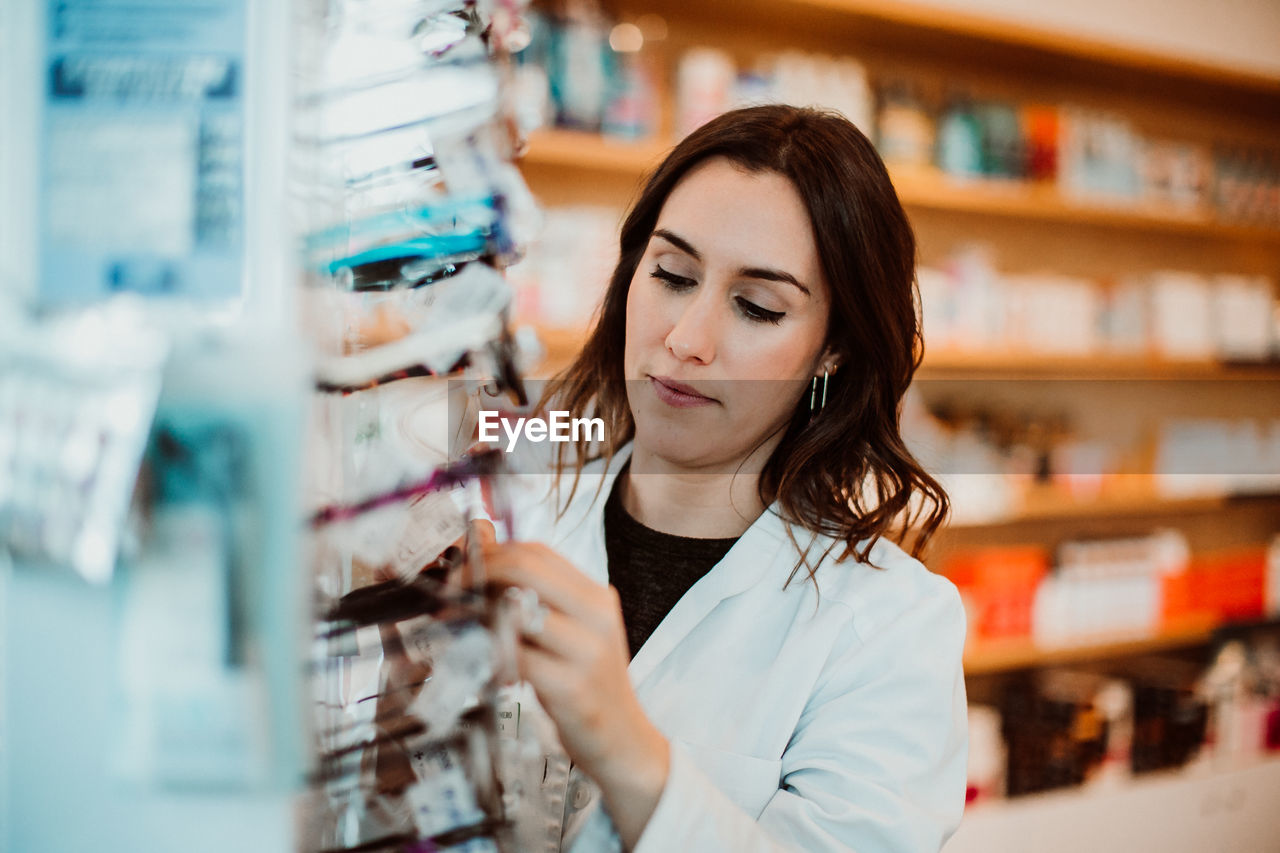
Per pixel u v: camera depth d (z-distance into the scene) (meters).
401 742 0.56
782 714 1.03
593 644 0.65
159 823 0.44
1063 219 3.75
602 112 2.55
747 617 1.11
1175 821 3.25
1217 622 3.52
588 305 2.53
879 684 1.00
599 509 1.23
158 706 0.43
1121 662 3.79
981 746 3.03
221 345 0.43
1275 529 4.29
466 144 0.57
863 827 0.86
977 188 3.06
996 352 3.13
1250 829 3.40
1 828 0.44
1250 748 3.49
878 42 3.16
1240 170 3.66
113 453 0.41
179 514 0.42
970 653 3.12
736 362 1.03
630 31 2.74
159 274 0.46
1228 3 3.42
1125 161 3.37
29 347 0.43
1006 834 2.99
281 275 0.46
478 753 0.56
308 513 0.44
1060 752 3.15
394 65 0.57
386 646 0.58
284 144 0.47
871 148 1.08
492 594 0.59
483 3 0.58
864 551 1.12
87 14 0.47
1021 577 3.21
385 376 0.57
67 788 0.44
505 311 0.56
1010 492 3.18
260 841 0.44
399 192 0.57
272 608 0.42
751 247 1.00
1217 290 3.61
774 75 2.76
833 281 1.04
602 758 0.69
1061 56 3.29
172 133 0.47
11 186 0.46
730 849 0.71
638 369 1.08
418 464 0.58
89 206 0.47
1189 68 3.41
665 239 1.04
